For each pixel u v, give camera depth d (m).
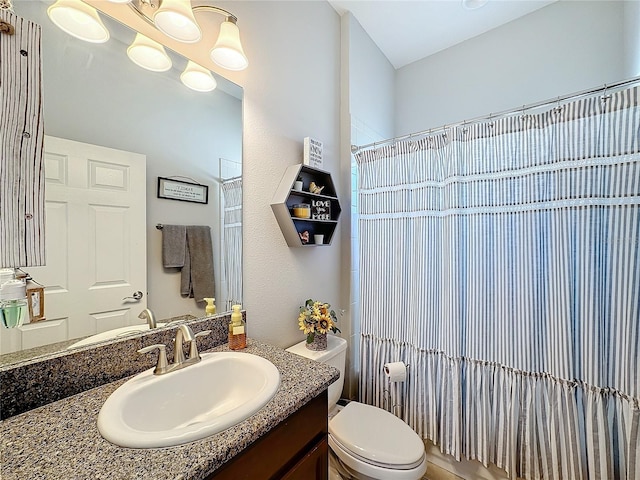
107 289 0.89
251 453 0.67
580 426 1.17
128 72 0.93
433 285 1.53
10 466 0.53
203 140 1.13
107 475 0.51
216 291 1.17
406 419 1.62
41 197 0.61
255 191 1.32
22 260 0.59
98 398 0.76
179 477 0.51
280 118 1.43
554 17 1.79
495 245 1.35
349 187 1.87
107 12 0.87
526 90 1.89
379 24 1.96
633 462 1.06
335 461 1.33
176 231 1.06
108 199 0.89
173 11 0.82
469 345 1.42
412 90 2.38
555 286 1.21
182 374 0.87
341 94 1.88
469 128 1.42
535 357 1.26
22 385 0.70
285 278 1.47
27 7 0.74
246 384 0.93
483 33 2.05
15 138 0.58
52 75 0.78
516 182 1.30
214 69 1.16
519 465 1.31
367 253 1.79
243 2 1.25
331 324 1.46
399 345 1.65
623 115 1.07
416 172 1.59
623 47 1.58
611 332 1.11
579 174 1.15
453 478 1.50
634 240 1.06
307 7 1.61
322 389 0.85
